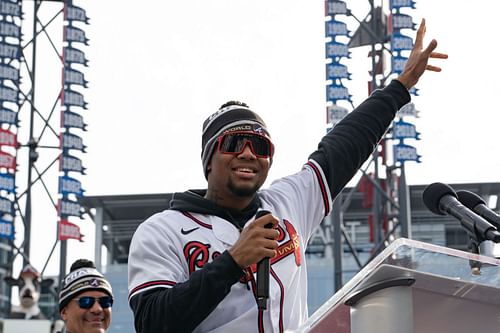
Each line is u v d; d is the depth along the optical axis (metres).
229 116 3.87
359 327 2.94
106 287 6.38
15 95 16.78
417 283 2.96
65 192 16.41
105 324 6.37
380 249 16.27
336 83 17.06
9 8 17.11
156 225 3.76
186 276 3.68
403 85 4.54
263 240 3.40
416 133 16.64
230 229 3.77
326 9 17.39
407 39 16.91
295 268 3.79
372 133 4.39
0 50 16.94
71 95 16.89
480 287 2.97
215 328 3.60
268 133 3.86
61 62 17.03
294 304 3.73
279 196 4.03
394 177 17.14
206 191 3.97
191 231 3.75
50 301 17.03
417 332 3.12
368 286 2.92
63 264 16.00
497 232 3.75
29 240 16.20
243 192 3.79
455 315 3.08
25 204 16.36
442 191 3.98
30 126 16.67
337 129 4.39
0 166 16.31
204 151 3.90
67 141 16.69
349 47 17.31
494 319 3.09
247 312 3.60
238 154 3.79
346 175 4.27
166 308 3.43
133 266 3.69
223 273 3.38
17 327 12.99
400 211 16.30
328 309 2.93
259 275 3.40
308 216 4.11
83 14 17.28
